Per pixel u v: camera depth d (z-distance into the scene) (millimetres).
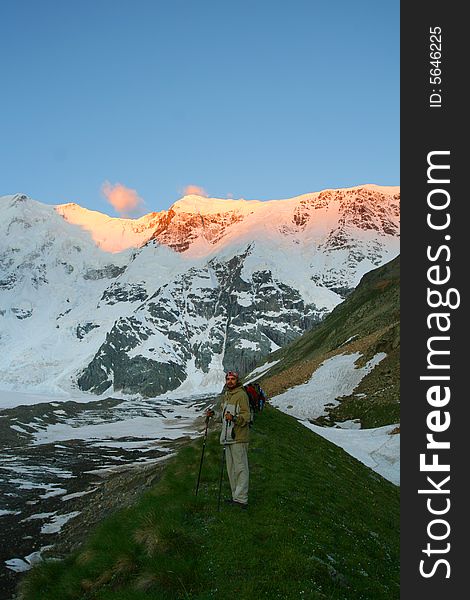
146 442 82125
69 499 32781
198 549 10570
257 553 10148
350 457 30281
